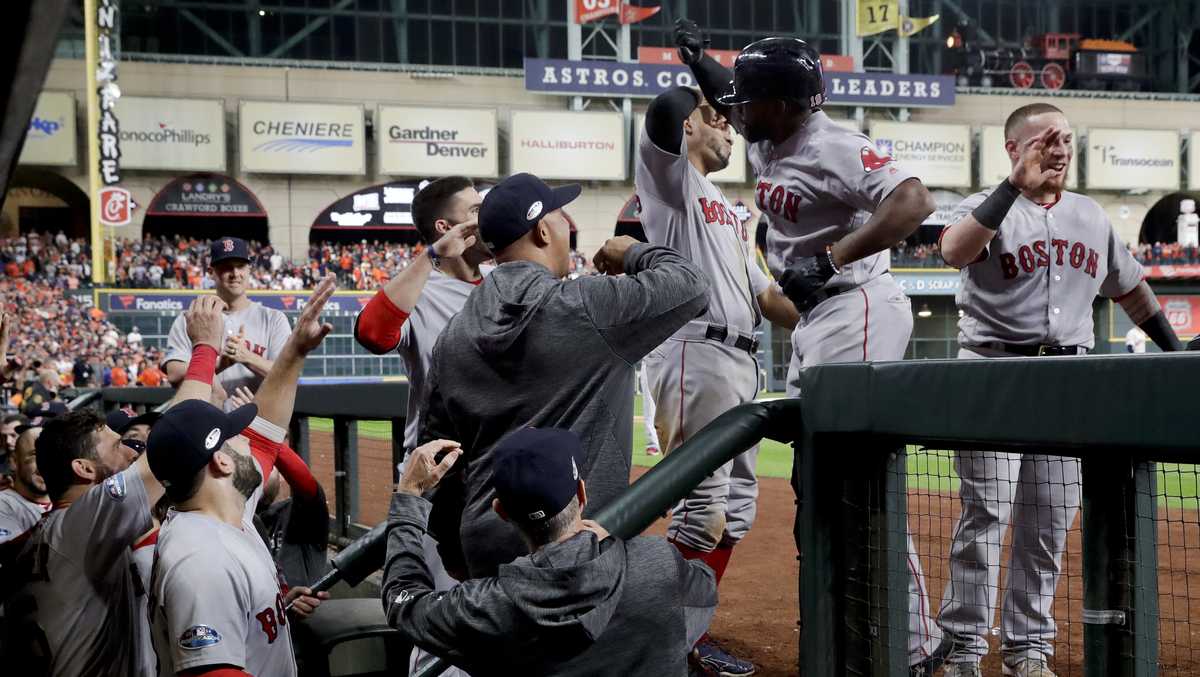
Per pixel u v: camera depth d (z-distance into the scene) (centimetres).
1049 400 173
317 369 3569
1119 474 177
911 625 255
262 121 4006
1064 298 335
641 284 223
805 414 224
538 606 192
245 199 4050
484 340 225
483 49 4862
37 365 1218
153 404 867
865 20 4512
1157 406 157
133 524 305
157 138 3906
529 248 238
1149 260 4019
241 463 285
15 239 3562
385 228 4338
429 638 204
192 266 3616
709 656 293
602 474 222
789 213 323
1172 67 5244
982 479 287
